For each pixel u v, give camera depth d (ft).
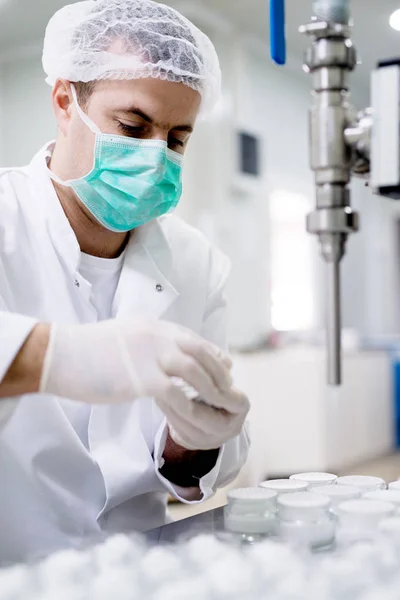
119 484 3.55
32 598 1.94
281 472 12.66
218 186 13.94
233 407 2.67
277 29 2.34
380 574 2.07
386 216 20.31
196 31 3.79
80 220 3.88
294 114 17.72
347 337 15.55
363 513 2.44
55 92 3.80
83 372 2.51
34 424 3.43
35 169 3.99
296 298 18.19
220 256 4.72
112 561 2.20
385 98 2.07
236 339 14.34
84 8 3.72
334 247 2.37
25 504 3.37
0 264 3.60
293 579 1.99
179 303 4.25
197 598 1.89
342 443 13.91
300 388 12.85
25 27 14.44
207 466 3.47
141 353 2.51
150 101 3.48
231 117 14.29
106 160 3.60
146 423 3.76
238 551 2.27
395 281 20.43
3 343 2.51
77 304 3.83
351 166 2.33
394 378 16.83
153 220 4.26
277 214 18.22
